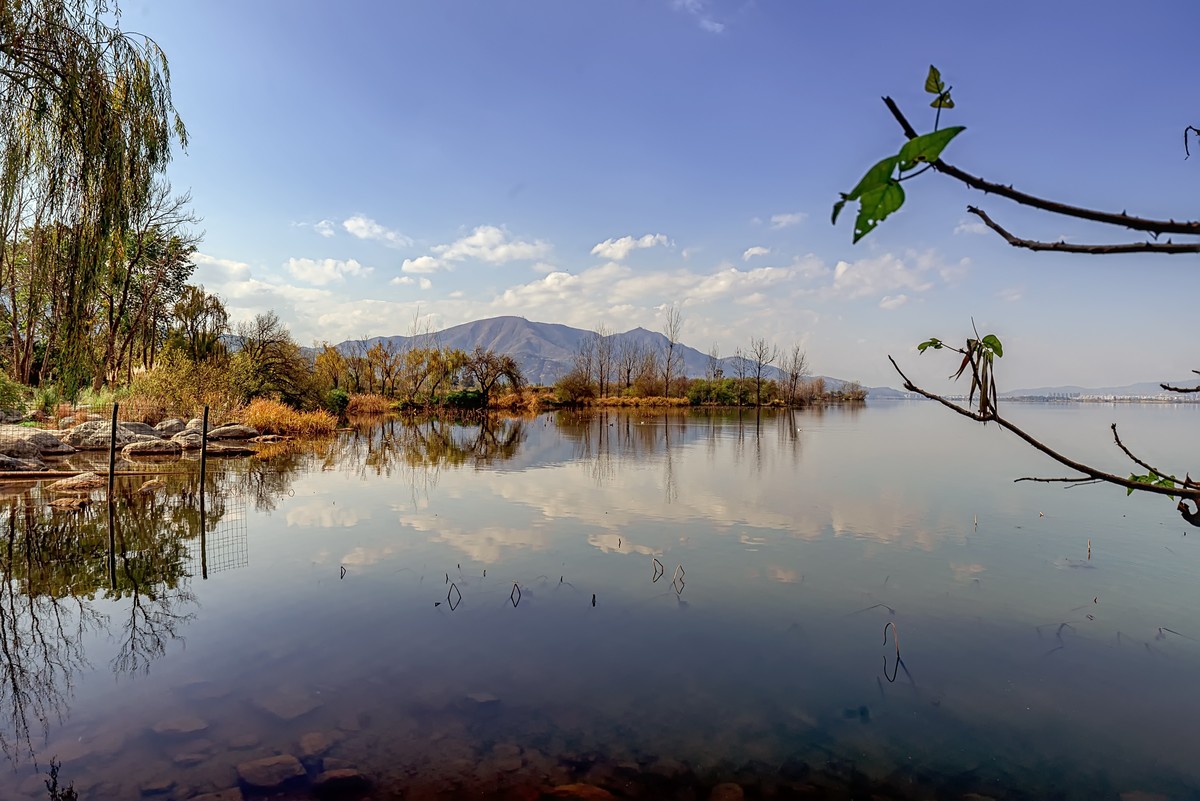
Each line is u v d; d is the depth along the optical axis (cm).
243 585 683
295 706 429
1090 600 651
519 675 480
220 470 1507
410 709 427
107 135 1044
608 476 1492
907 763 371
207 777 346
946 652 526
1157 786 351
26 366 2020
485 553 816
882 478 1475
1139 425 3600
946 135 69
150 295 2891
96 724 404
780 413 4953
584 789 341
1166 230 83
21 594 652
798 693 456
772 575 729
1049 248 90
